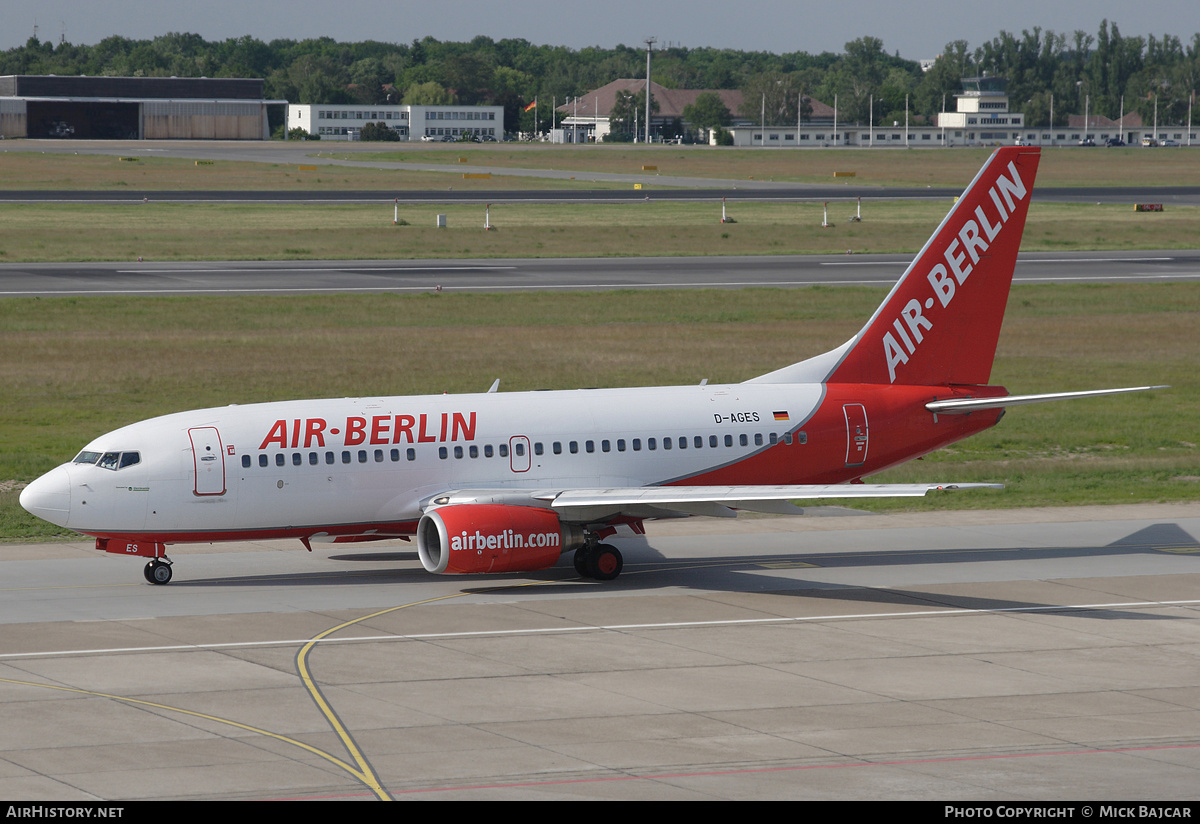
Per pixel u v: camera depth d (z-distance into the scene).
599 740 78.94
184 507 118.31
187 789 70.19
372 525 123.94
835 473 136.12
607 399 131.25
